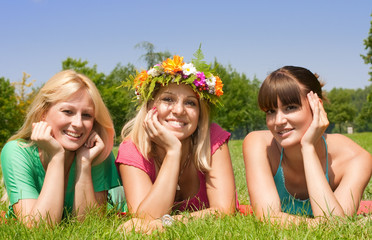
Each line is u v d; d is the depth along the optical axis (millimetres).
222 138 3373
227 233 2365
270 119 3006
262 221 2621
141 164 3227
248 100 52969
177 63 3059
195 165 3279
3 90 36000
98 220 2709
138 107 3361
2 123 35031
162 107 3109
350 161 3098
